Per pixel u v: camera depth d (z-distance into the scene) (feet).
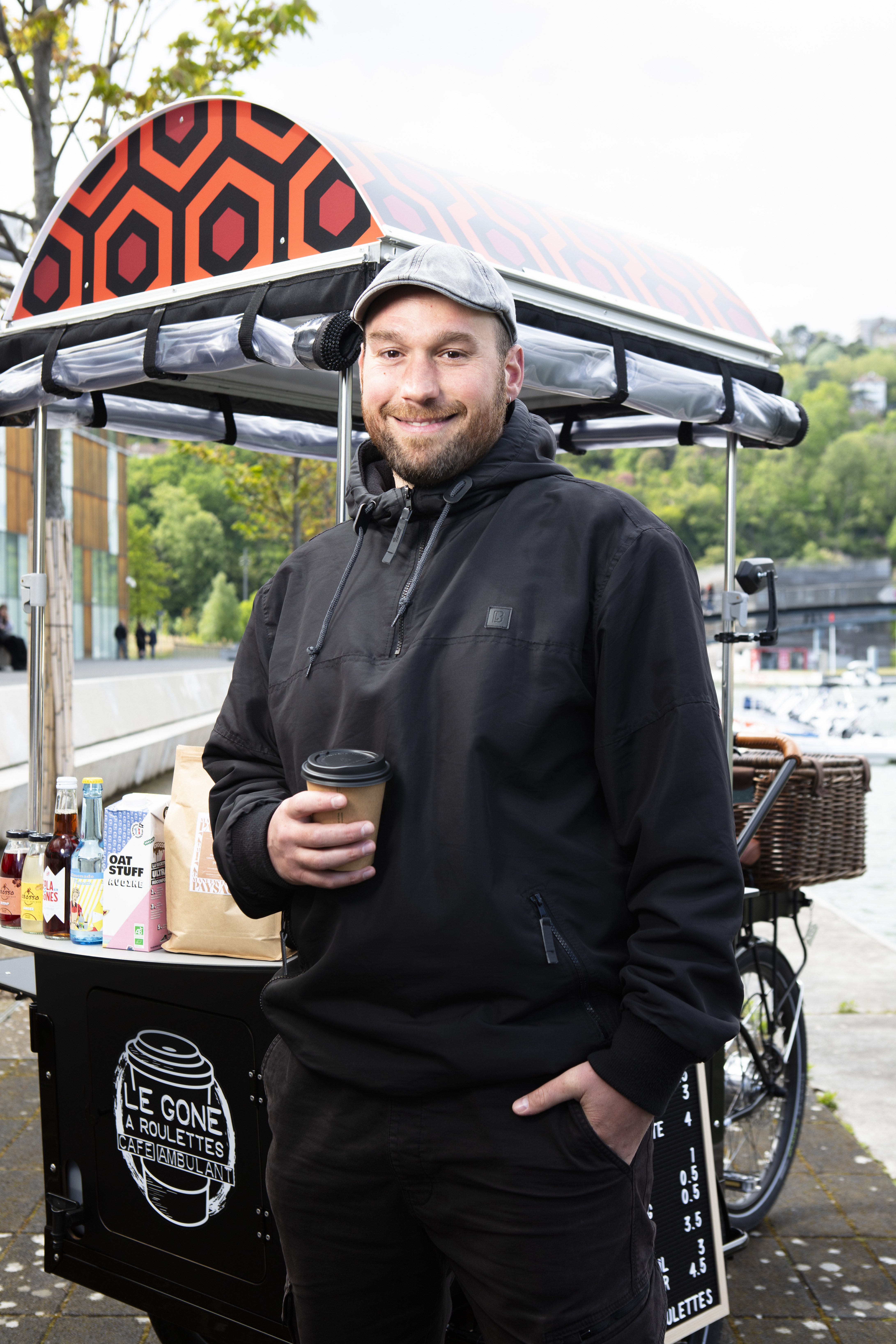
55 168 19.99
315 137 8.02
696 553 450.30
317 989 5.04
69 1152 8.02
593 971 4.72
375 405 5.34
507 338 5.32
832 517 496.23
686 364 10.26
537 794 4.82
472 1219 4.74
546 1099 4.58
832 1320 9.25
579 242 9.85
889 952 20.18
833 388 533.55
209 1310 7.40
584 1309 4.65
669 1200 7.74
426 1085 4.73
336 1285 5.23
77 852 7.70
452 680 4.88
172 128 9.00
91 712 37.73
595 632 4.83
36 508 10.71
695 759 4.65
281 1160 5.29
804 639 283.18
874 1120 13.14
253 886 5.41
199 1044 7.36
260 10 19.79
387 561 5.40
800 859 10.21
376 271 7.48
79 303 9.73
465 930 4.67
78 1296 9.45
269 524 46.65
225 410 13.65
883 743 55.36
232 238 8.58
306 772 4.86
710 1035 4.42
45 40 19.25
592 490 5.13
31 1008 8.15
